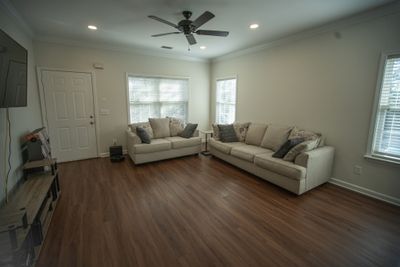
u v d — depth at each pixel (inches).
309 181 112.1
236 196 111.0
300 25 123.0
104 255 68.4
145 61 191.2
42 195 79.4
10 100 77.1
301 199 107.7
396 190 102.0
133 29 132.5
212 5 98.0
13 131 96.4
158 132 182.7
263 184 127.1
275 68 157.8
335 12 105.0
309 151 113.8
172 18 114.3
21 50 86.3
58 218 89.5
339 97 120.6
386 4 95.9
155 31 136.3
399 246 73.0
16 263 54.2
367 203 103.7
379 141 108.7
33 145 103.1
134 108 194.7
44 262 65.3
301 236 78.4
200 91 231.0
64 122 163.0
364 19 105.7
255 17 111.6
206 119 240.7
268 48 161.9
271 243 74.6
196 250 71.0
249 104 185.6
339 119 121.6
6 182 85.8
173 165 162.4
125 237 77.4
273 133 145.6
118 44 169.0
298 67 141.2
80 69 163.3
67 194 112.0
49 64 151.4
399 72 98.8
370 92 107.6
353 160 117.3
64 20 117.4
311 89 134.6
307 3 95.2
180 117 223.1
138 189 118.7
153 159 163.6
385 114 105.2
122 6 99.7
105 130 181.3
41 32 139.7
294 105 146.3
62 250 70.5
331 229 82.7
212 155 189.5
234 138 172.7
